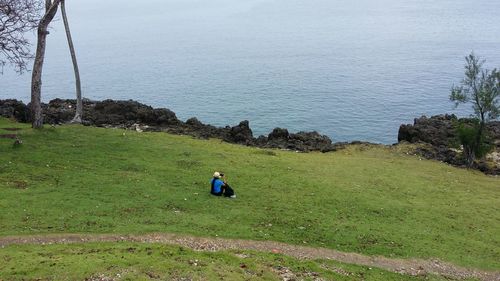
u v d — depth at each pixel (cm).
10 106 5994
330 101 10612
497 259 2684
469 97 6116
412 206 3431
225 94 11581
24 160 3450
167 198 2980
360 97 10919
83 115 6125
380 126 8719
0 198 2652
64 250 2009
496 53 15838
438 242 2805
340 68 14800
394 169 4638
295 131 8481
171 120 6112
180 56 18438
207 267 1911
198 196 3086
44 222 2388
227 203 3011
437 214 3328
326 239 2611
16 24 4350
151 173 3509
